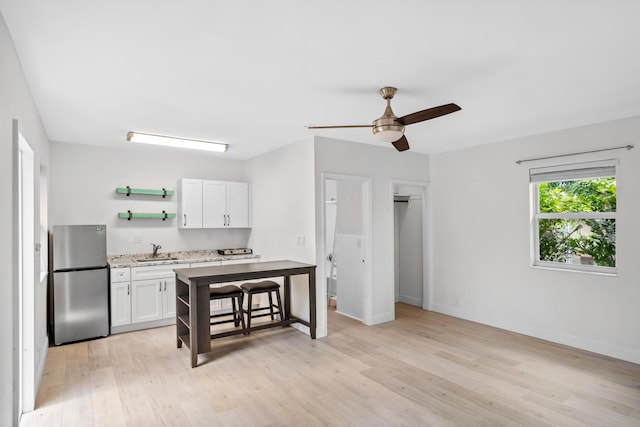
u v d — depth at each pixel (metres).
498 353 3.81
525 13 1.86
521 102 3.21
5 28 1.90
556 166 4.12
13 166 2.20
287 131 4.19
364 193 4.90
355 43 2.17
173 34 2.06
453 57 2.36
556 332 4.13
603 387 3.04
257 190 5.70
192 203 5.34
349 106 3.32
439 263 5.47
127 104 3.24
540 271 4.27
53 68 2.48
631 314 3.57
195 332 3.51
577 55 2.32
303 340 4.24
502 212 4.65
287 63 2.44
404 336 4.38
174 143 4.62
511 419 2.56
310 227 4.43
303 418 2.59
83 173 4.80
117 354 3.82
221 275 3.70
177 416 2.62
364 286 4.94
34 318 2.80
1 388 1.87
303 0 1.74
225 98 3.11
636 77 2.67
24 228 2.87
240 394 2.95
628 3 1.76
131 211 5.14
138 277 4.63
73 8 1.79
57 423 2.54
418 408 2.71
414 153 5.40
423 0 1.74
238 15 1.87
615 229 3.75
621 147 3.64
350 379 3.21
